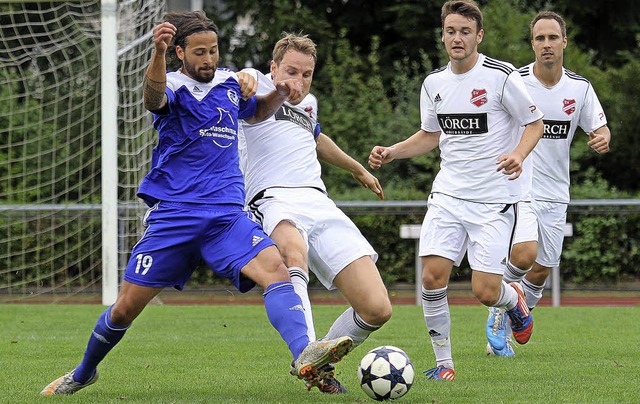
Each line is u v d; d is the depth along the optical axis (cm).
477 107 2475
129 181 4938
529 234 2830
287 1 7956
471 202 2494
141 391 2133
